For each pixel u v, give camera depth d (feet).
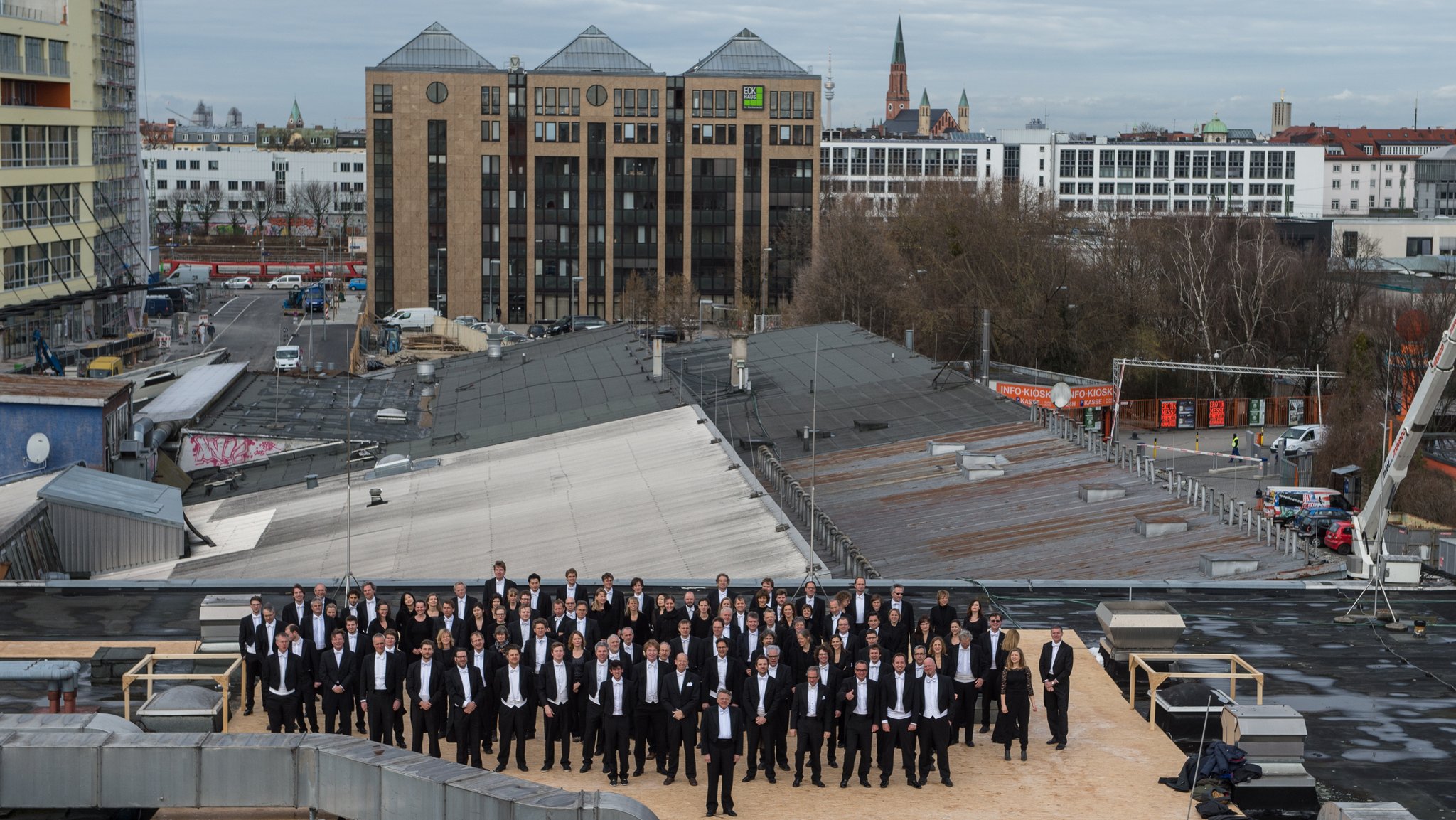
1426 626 108.06
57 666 84.84
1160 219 508.94
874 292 447.01
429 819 66.95
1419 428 139.23
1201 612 113.29
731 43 582.35
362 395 288.30
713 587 119.75
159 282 647.56
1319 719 87.61
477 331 506.07
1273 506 260.62
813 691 76.64
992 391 220.02
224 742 69.41
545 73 567.59
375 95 564.71
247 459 232.73
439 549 152.76
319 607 86.74
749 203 577.84
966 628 87.61
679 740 77.97
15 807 69.31
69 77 403.13
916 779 77.61
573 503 163.73
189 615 111.86
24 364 339.36
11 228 370.73
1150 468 173.27
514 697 79.71
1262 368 366.22
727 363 261.85
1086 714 88.12
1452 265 539.70
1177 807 73.87
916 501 165.17
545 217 575.38
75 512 158.81
